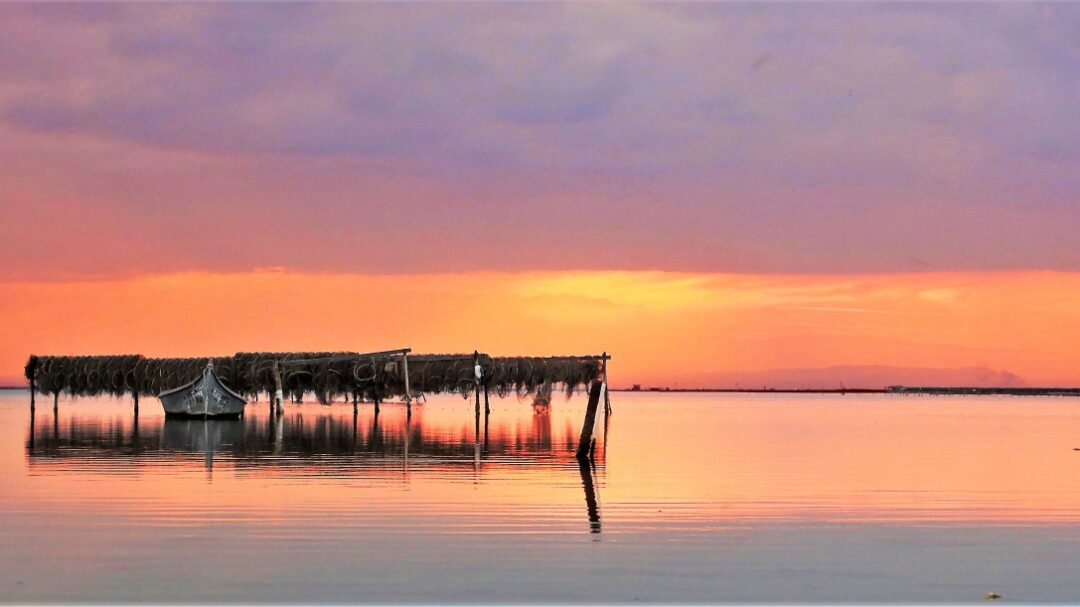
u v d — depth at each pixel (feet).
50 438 122.01
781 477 82.89
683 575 48.21
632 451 109.40
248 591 45.57
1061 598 45.14
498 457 98.48
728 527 59.11
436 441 119.85
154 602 44.14
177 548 52.80
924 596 45.37
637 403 418.31
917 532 58.18
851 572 49.03
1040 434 149.69
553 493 71.51
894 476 84.28
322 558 50.85
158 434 129.59
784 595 45.37
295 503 66.18
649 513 63.41
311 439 121.29
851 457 103.04
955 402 462.19
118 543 53.93
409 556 51.21
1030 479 82.74
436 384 164.14
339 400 261.24
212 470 84.38
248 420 166.91
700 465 92.58
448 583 46.62
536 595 45.06
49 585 46.39
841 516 63.05
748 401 480.64
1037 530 59.00
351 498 68.49
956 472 88.02
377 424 157.28
